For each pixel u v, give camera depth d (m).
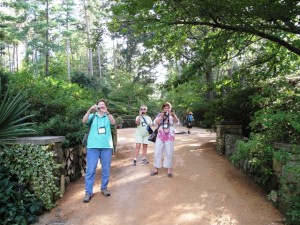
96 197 5.01
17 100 4.61
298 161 4.11
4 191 4.11
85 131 6.52
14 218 3.95
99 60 43.66
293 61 9.41
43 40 27.92
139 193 5.12
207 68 8.95
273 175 4.93
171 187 5.36
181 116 26.89
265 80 8.55
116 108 23.94
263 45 9.46
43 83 8.69
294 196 3.94
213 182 5.69
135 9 5.93
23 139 4.55
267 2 5.31
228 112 8.88
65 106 7.21
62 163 5.21
